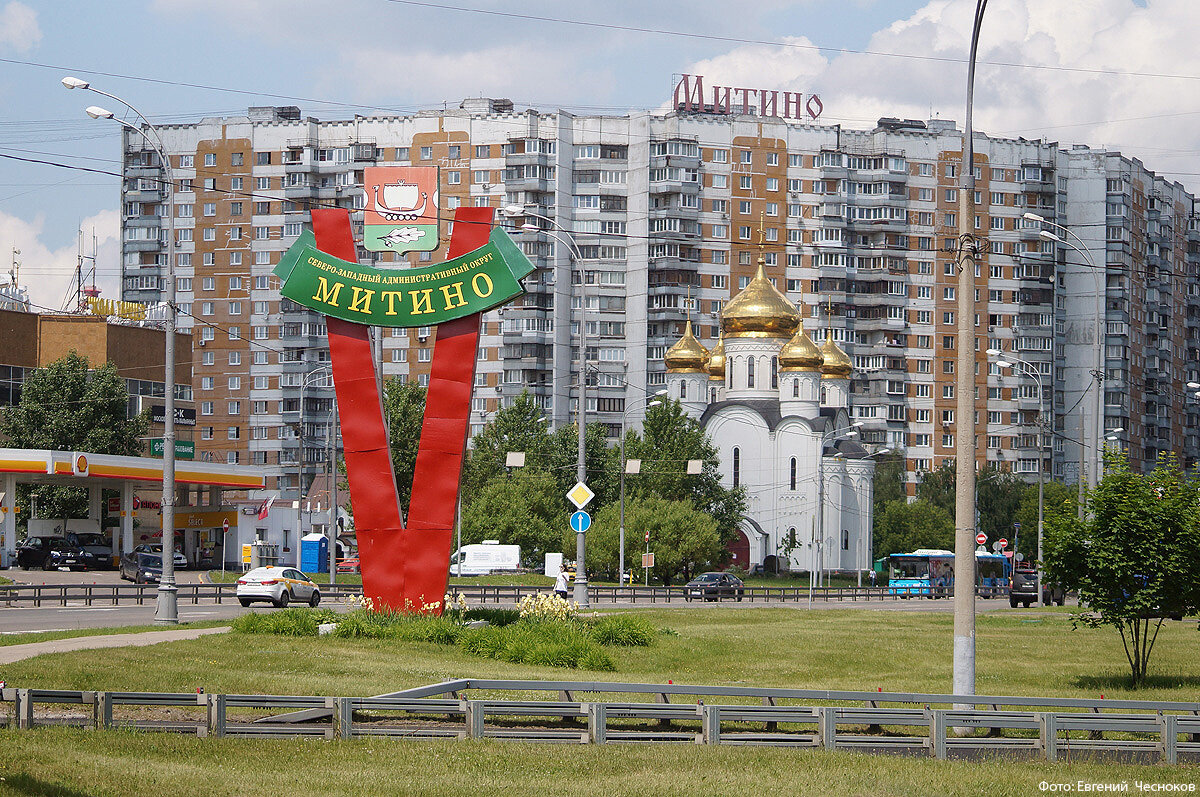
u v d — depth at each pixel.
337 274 33.81
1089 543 31.42
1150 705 19.75
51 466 72.19
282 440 131.12
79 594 55.16
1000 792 14.88
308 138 133.38
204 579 69.81
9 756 14.38
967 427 21.02
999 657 36.50
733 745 17.91
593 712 18.05
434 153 132.00
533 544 96.00
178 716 18.91
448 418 33.94
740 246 134.00
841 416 110.50
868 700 19.86
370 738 17.17
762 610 57.62
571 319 131.25
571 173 132.62
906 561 87.94
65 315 105.69
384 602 33.78
